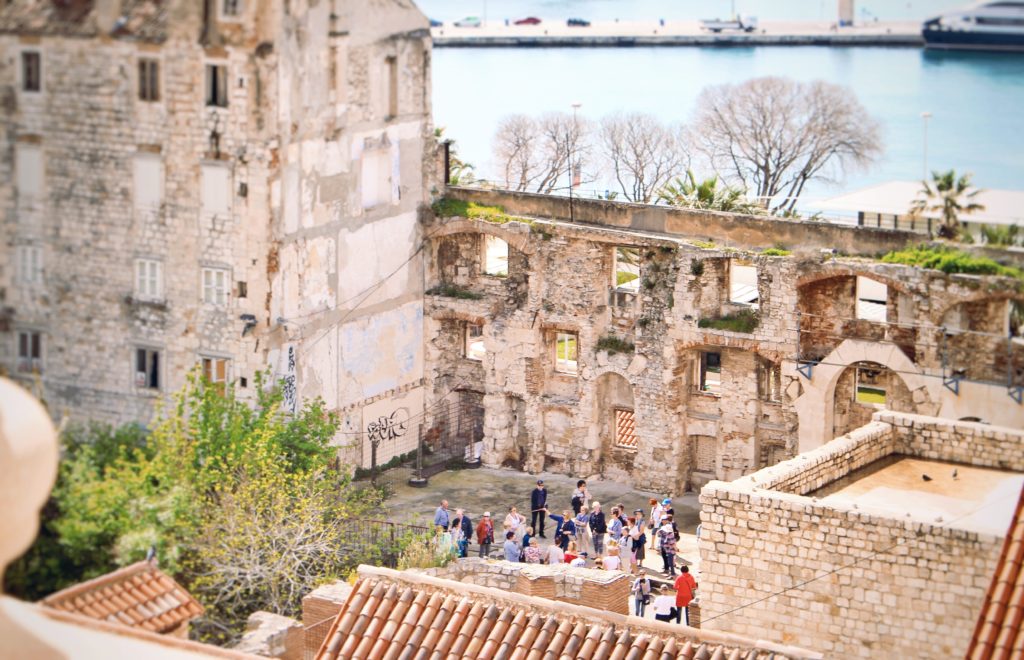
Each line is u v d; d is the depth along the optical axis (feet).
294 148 173.06
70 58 97.30
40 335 94.79
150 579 69.87
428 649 82.74
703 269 193.88
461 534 162.81
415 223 205.98
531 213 207.82
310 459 160.66
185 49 141.18
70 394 95.45
